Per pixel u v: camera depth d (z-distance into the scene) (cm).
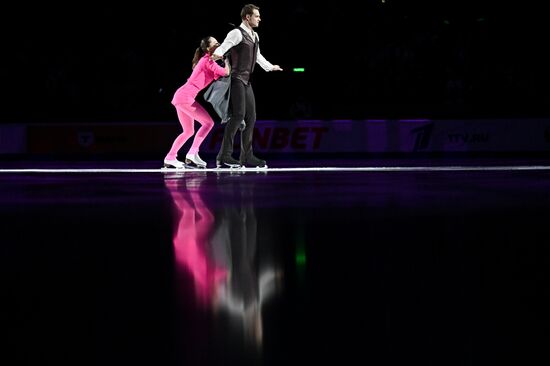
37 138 2556
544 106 2861
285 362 288
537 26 2962
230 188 1100
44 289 409
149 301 381
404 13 2986
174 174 1456
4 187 1148
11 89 2958
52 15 3008
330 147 2525
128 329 330
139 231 638
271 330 328
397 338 314
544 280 423
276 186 1131
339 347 304
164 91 2981
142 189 1091
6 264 483
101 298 387
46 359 290
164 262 491
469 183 1182
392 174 1420
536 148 2538
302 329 329
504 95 2875
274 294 395
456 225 662
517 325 331
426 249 533
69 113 2952
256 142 2516
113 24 3027
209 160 2383
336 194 987
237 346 306
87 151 2561
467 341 309
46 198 951
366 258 499
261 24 2978
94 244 567
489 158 2311
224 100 1534
